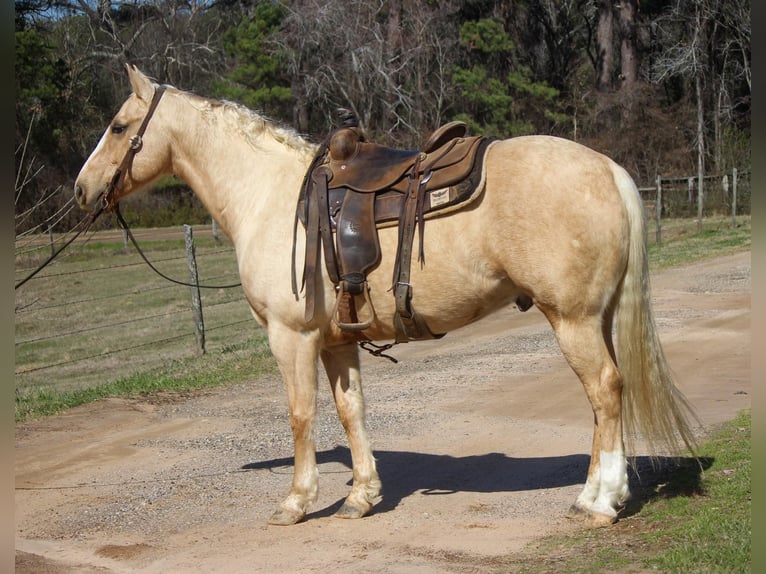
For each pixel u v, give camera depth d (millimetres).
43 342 14820
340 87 31656
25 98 29656
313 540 4695
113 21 35781
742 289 13695
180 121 5340
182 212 35344
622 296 4449
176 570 4414
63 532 5082
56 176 30141
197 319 11336
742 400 7020
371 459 5148
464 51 36594
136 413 8109
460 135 4898
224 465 6340
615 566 3840
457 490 5434
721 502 4473
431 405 7797
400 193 4660
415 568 4168
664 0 39500
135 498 5660
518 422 7004
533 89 36375
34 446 7035
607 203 4340
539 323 12336
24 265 23172
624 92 35656
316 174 4852
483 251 4480
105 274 22703
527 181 4371
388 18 35250
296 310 4816
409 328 4742
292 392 4930
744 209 28266
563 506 4930
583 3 43219
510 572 3965
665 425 4445
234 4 39438
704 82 36031
